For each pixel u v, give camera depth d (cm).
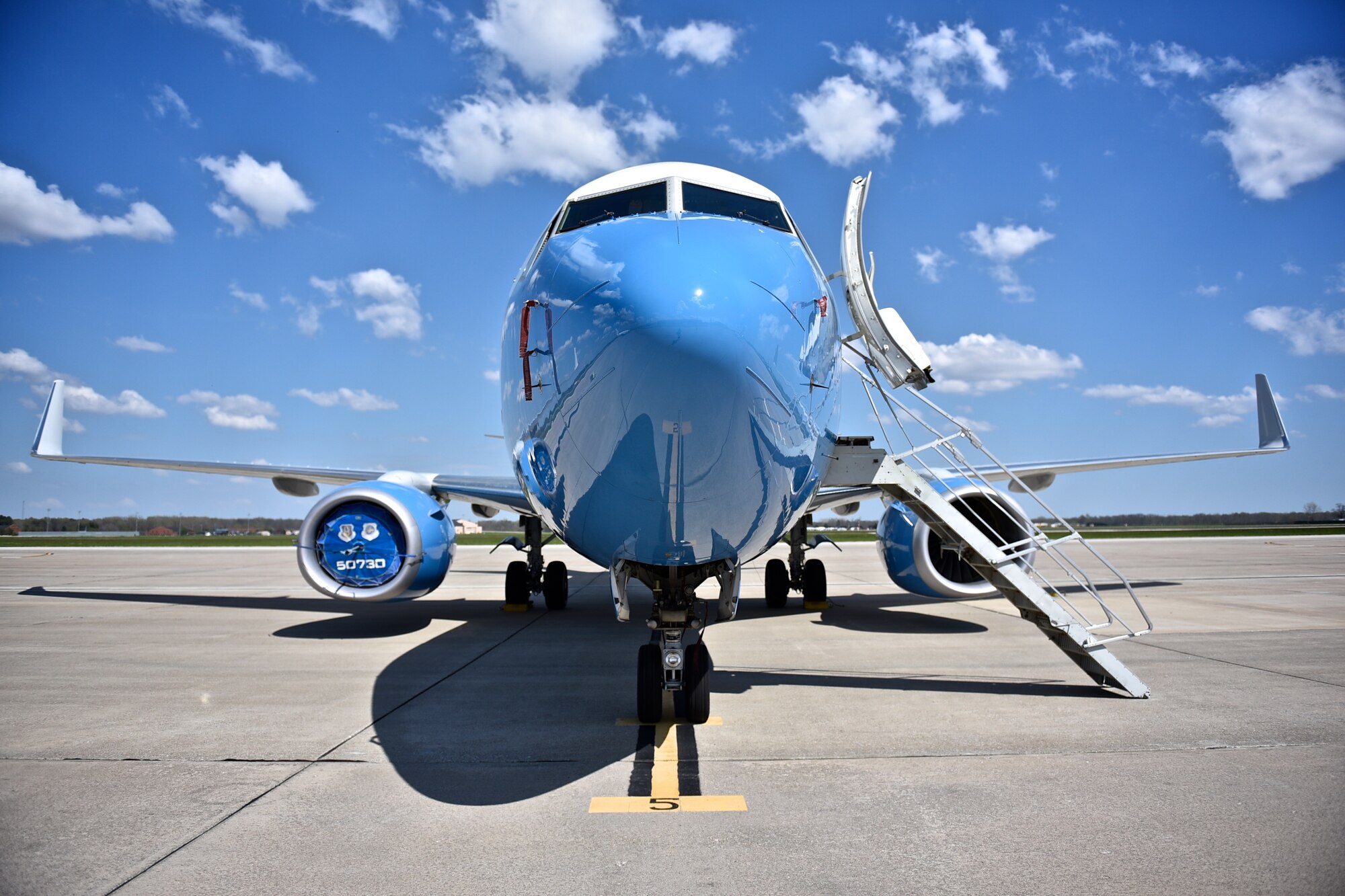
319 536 965
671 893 335
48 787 468
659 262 448
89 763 513
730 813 424
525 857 372
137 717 627
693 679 603
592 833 400
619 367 432
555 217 684
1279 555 2870
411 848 382
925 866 358
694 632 1065
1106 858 365
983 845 380
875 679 764
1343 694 693
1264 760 509
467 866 363
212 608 1348
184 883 346
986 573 765
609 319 437
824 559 2878
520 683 750
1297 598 1459
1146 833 392
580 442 477
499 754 530
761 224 626
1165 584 1741
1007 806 430
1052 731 577
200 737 570
